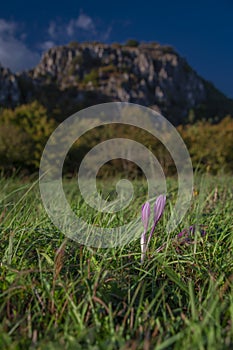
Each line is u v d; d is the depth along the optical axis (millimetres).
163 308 1801
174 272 2180
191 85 125562
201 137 19562
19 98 90688
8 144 20266
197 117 115125
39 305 1852
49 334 1564
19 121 26953
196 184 5547
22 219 2959
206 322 1484
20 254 2400
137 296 1986
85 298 1748
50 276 2045
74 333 1525
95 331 1555
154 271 2215
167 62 128000
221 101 128625
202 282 2281
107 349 1342
